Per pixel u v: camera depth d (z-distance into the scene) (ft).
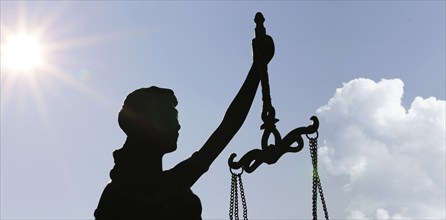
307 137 30.66
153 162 27.63
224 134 29.50
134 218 26.48
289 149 30.32
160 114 27.37
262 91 30.32
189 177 28.55
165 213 26.55
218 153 29.32
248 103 30.07
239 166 30.94
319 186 31.48
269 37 30.48
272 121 30.32
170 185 27.40
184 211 27.07
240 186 31.27
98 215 27.09
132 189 26.86
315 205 31.55
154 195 26.84
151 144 27.32
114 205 26.76
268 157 30.40
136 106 27.40
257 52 30.19
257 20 30.66
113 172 27.53
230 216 32.17
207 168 28.96
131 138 27.50
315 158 30.68
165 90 28.17
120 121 27.58
